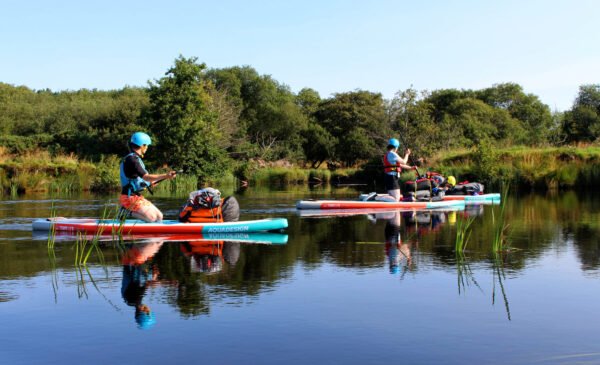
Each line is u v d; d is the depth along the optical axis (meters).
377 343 3.22
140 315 3.80
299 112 54.00
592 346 3.15
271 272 5.22
